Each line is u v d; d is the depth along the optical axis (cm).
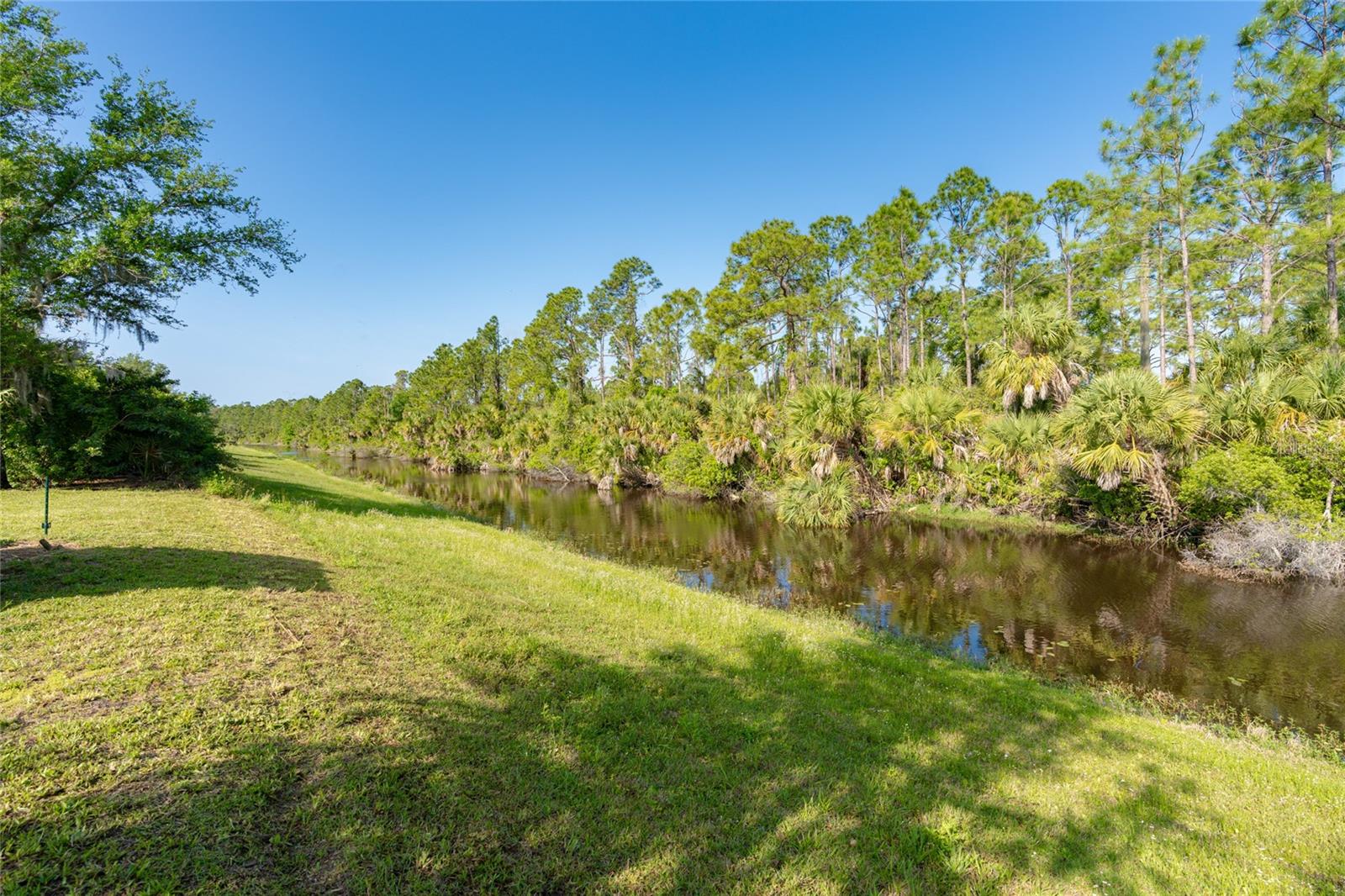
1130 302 2595
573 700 487
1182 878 327
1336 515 1208
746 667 654
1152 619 1030
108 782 291
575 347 5284
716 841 324
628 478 3447
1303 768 507
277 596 626
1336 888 327
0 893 220
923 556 1539
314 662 467
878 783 407
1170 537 1498
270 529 1047
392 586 747
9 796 272
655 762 403
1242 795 439
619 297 4900
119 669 412
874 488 2122
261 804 293
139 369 1717
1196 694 762
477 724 415
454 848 288
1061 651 910
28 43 1259
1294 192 1866
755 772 407
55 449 1461
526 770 368
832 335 3738
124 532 868
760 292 3681
